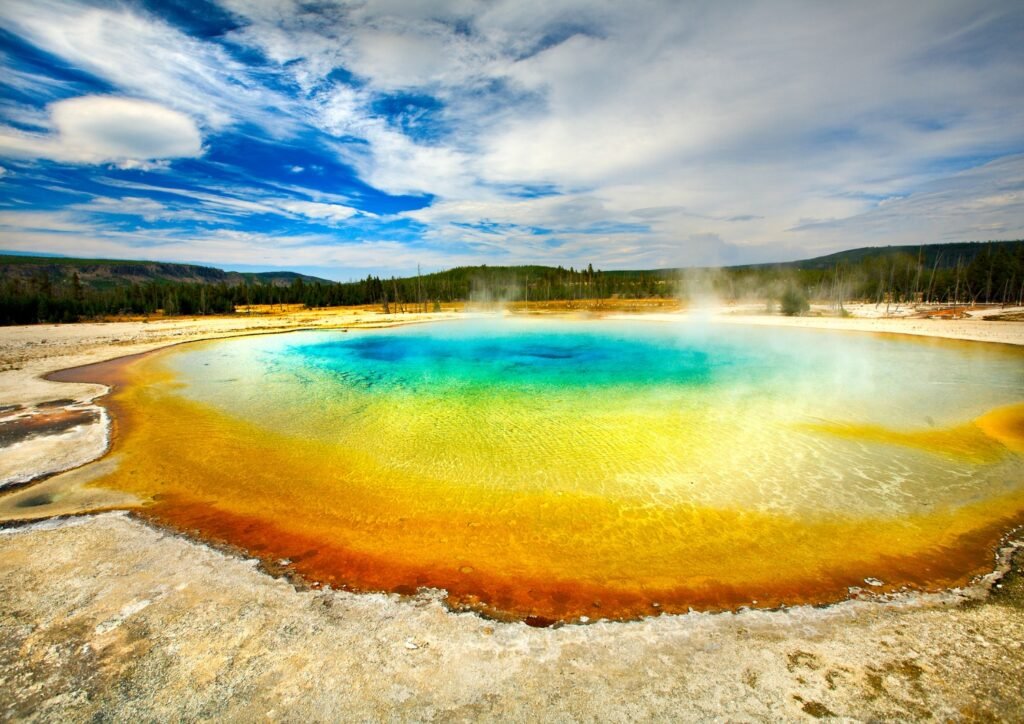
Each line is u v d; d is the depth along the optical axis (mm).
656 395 14516
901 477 8398
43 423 12156
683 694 3764
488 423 11828
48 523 6887
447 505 7516
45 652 4215
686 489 8000
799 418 11914
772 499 7602
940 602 4984
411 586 5344
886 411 12422
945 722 3471
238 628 4562
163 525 6840
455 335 34125
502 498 7750
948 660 4113
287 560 5891
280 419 12391
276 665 4074
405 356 24094
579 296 88812
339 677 3941
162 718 3529
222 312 67625
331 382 17375
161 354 25219
